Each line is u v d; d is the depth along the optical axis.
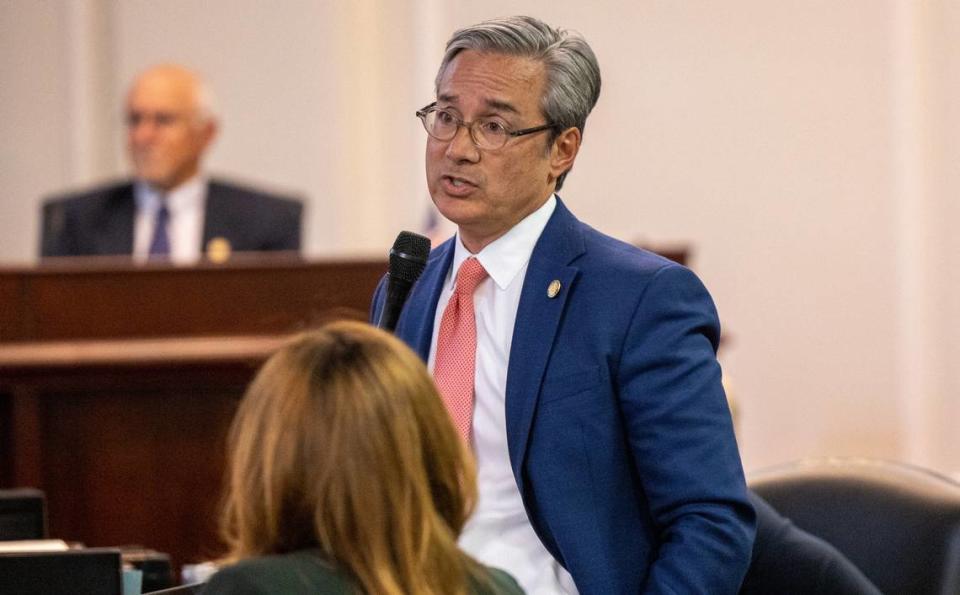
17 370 15.01
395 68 25.12
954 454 23.09
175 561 15.08
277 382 6.25
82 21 25.92
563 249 8.59
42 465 15.11
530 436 8.30
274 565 5.99
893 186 23.19
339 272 15.33
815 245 23.44
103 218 20.58
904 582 9.30
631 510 8.32
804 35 23.41
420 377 6.34
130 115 20.70
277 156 25.34
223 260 15.45
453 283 8.97
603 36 23.98
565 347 8.35
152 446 15.10
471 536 8.46
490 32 8.46
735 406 15.58
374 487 6.07
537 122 8.41
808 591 9.20
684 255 15.00
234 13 25.45
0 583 6.89
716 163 23.66
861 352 23.34
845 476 9.81
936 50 22.98
